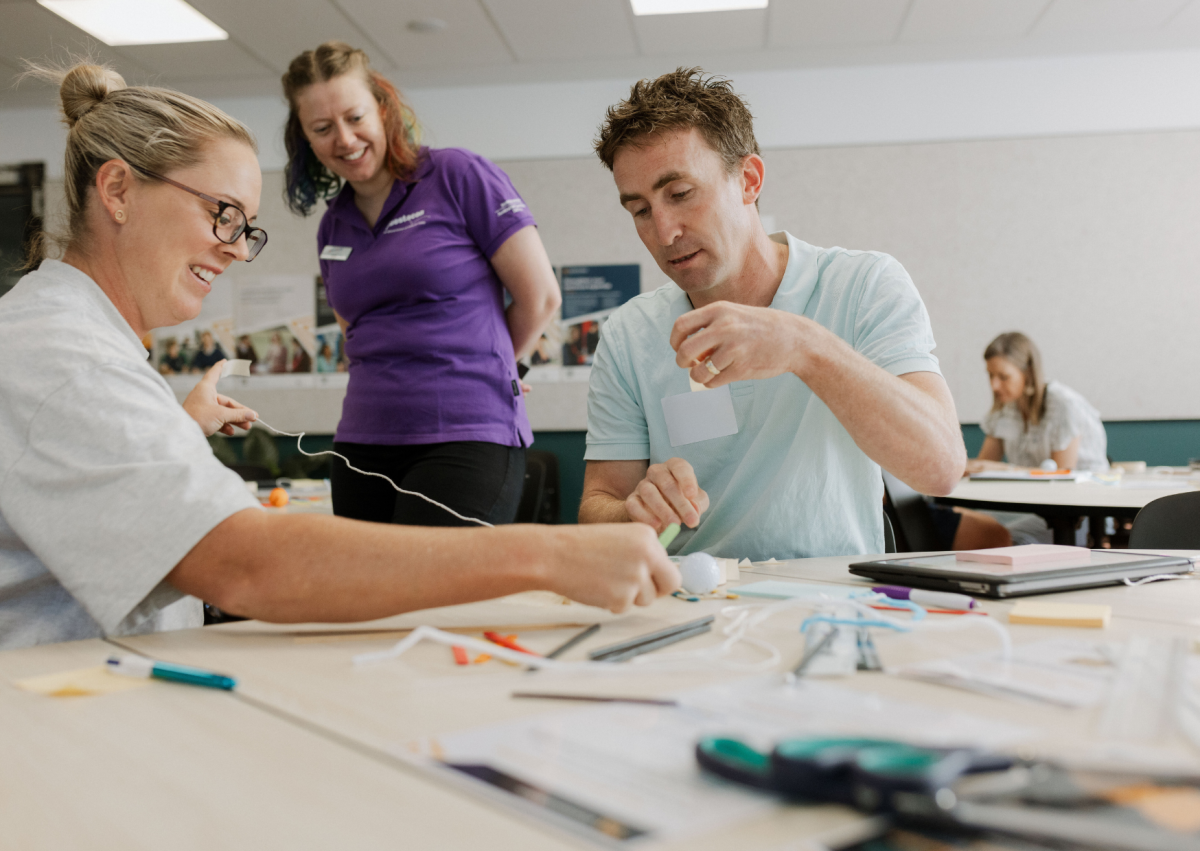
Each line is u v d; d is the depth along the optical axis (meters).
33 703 0.49
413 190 1.71
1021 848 0.26
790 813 0.31
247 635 0.68
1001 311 4.64
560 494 4.88
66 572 0.65
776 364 0.96
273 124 4.91
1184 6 3.97
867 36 4.26
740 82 4.75
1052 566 0.81
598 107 4.84
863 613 0.65
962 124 4.64
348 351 1.77
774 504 1.26
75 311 0.78
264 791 0.35
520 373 1.94
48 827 0.32
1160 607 0.70
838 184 4.71
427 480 1.62
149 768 0.38
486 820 0.32
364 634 0.66
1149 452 4.55
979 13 4.02
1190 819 0.27
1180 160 4.51
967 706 0.43
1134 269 4.55
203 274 0.90
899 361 1.18
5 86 4.50
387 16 3.93
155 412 0.70
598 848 0.29
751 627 0.65
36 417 0.69
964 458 1.12
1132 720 0.39
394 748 0.40
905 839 0.28
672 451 1.36
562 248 4.88
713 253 1.21
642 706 0.44
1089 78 4.56
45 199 4.82
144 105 0.85
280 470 4.86
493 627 0.68
